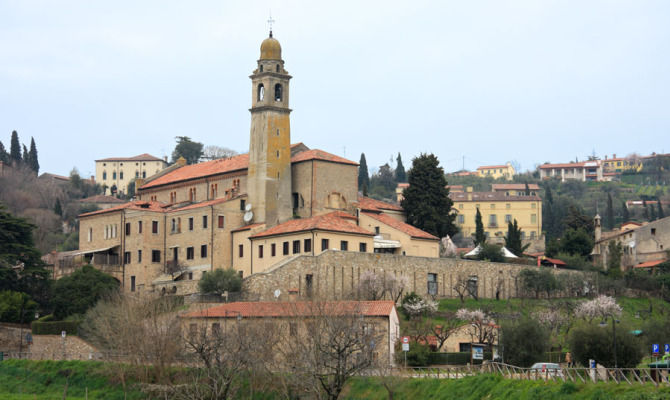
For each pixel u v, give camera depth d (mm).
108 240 184125
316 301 124250
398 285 153750
